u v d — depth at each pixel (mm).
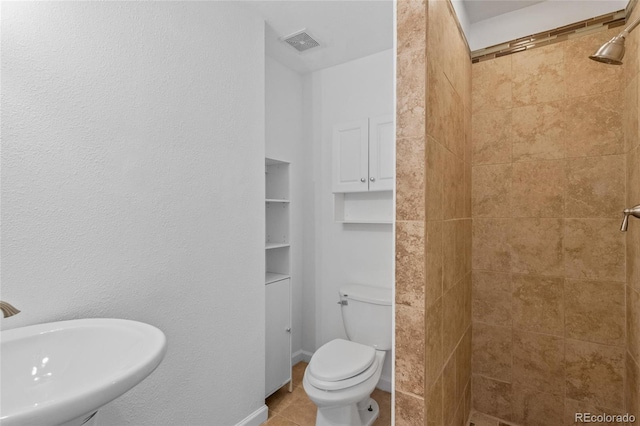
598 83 1666
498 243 1917
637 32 1396
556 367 1759
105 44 1204
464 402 1781
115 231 1230
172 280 1432
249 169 1836
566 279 1737
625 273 1594
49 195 1058
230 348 1702
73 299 1110
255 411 1856
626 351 1576
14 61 987
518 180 1864
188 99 1509
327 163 2592
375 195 2375
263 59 1935
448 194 1434
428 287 1134
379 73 2352
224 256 1677
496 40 1935
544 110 1797
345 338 2496
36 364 906
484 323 1957
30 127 1018
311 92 2666
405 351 1133
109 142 1214
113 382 692
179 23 1472
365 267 2412
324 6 1835
